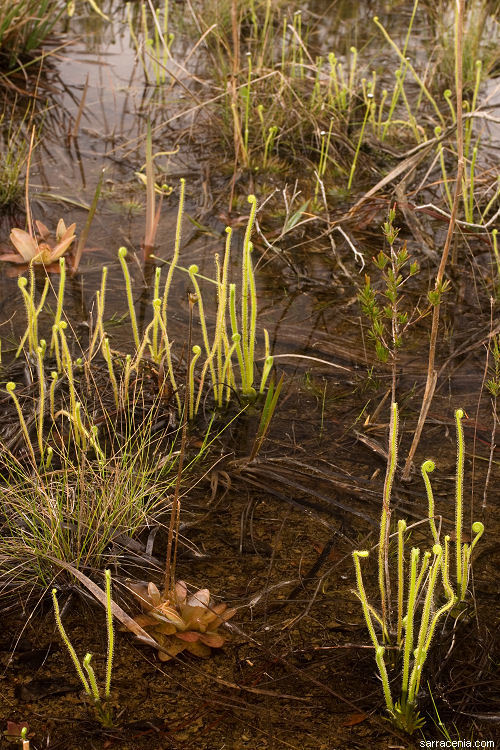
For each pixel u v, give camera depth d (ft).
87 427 8.93
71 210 13.62
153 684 6.32
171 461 8.57
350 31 21.83
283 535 7.78
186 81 18.80
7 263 12.14
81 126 16.56
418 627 6.82
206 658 6.55
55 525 7.30
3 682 6.30
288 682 6.38
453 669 6.53
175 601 6.87
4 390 9.32
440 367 10.36
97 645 6.64
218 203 14.21
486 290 12.03
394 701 6.26
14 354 10.08
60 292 9.24
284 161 15.81
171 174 15.06
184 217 13.66
